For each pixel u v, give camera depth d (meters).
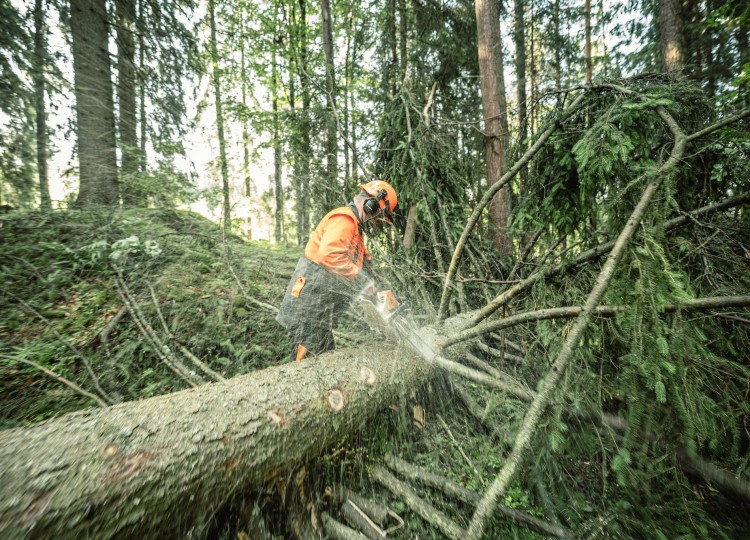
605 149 1.91
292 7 7.80
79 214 3.74
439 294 3.43
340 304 2.25
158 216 4.43
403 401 1.99
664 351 1.32
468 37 6.28
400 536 1.49
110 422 1.10
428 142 3.87
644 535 1.43
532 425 1.37
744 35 5.46
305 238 5.73
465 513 1.60
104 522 0.91
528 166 2.62
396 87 6.16
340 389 1.62
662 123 2.09
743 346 1.82
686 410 1.33
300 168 5.27
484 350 2.67
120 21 4.64
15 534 0.79
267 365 2.61
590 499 1.64
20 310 2.58
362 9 7.16
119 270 3.01
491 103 4.55
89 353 2.36
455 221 3.72
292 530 1.43
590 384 1.76
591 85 2.14
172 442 1.10
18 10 3.61
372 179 4.39
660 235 1.47
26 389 2.04
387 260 3.38
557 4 8.66
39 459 0.92
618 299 1.54
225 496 1.19
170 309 2.89
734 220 2.10
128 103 4.70
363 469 1.79
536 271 2.26
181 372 2.24
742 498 1.43
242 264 4.05
